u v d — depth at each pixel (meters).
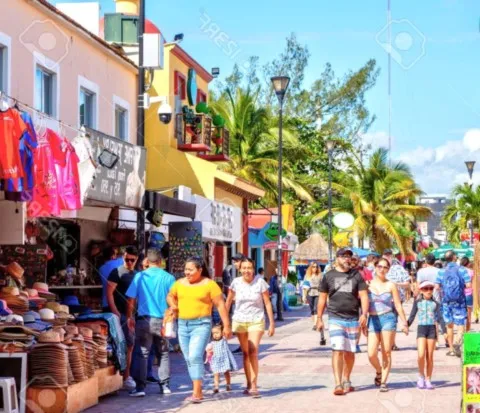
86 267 19.47
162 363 13.27
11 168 10.67
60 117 19.20
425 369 14.98
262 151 42.72
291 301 44.03
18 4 17.00
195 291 12.41
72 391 11.21
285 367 16.88
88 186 13.90
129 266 14.02
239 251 36.66
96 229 19.95
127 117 24.03
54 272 18.66
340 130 57.16
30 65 17.53
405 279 21.16
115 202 15.48
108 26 25.38
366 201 58.66
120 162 15.62
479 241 21.56
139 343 13.08
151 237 20.50
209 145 30.94
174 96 29.36
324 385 14.15
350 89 56.88
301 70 55.78
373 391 13.31
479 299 21.30
